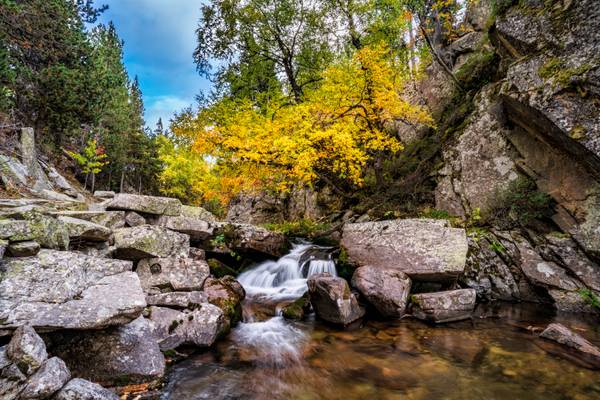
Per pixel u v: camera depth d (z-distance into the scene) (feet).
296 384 12.08
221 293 18.43
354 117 33.40
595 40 19.86
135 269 17.74
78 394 8.50
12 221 11.60
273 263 28.07
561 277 20.99
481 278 23.43
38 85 43.50
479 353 14.66
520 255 23.26
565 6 22.11
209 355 14.26
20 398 7.82
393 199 36.70
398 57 46.50
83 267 12.17
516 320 19.02
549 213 23.52
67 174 57.36
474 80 36.83
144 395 10.82
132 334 12.37
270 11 44.60
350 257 25.20
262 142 26.73
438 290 22.20
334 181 45.47
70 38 46.55
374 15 43.21
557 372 12.76
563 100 20.07
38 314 9.78
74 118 47.24
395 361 13.99
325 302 18.95
